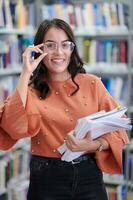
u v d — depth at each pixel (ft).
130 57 11.42
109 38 12.41
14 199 11.04
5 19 10.49
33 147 5.22
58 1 12.87
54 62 5.04
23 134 4.84
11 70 10.92
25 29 11.46
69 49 5.08
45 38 5.03
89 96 5.23
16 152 11.53
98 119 4.70
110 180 11.85
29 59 4.87
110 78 12.26
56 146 5.01
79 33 11.66
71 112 5.10
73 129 4.98
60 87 5.20
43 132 5.05
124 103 11.64
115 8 11.48
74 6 11.87
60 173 5.05
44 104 5.09
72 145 4.77
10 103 4.77
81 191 5.15
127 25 11.48
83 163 5.12
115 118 4.79
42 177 5.11
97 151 5.09
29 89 5.13
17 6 11.23
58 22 5.05
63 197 5.13
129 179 11.75
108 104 5.23
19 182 11.44
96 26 11.65
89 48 11.90
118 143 5.11
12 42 11.05
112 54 11.68
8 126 4.83
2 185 10.61
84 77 5.34
